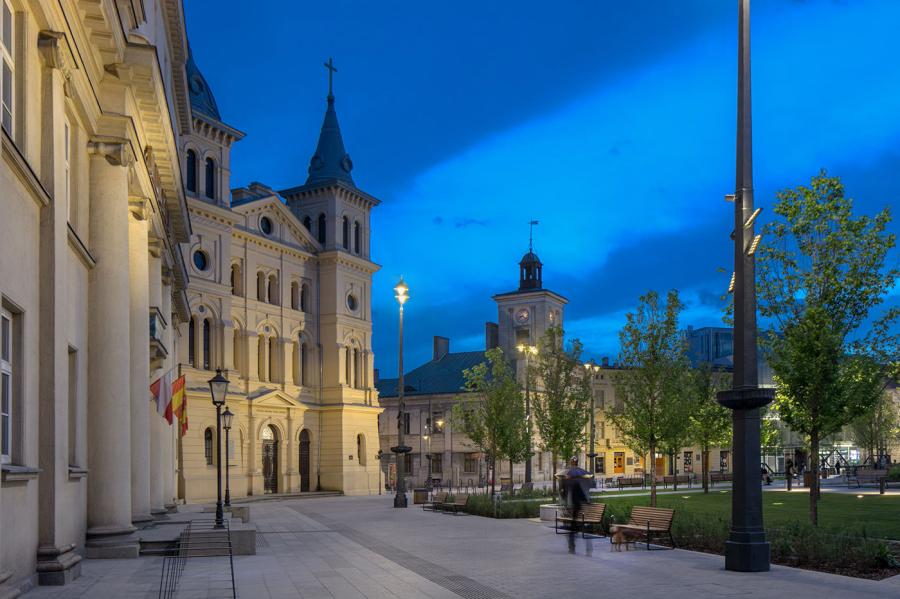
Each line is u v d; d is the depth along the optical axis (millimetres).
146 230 19672
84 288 15336
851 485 47906
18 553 10555
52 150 11828
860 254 19031
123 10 16328
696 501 34812
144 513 19391
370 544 20078
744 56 14898
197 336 47156
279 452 53562
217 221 49250
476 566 15547
